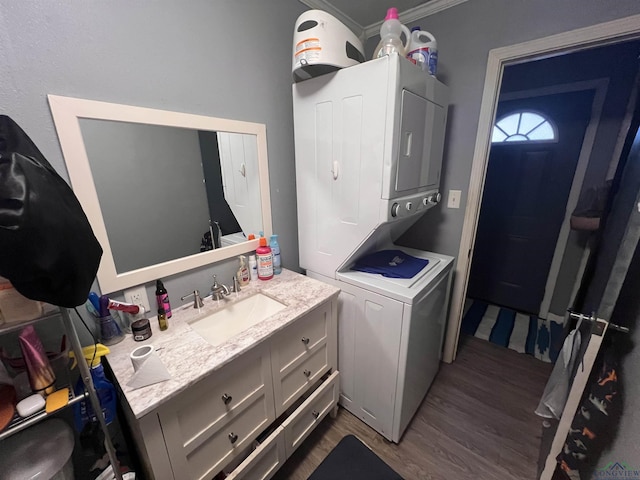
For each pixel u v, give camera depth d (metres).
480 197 1.81
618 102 2.16
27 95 0.84
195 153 1.28
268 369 1.17
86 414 0.93
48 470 0.85
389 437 1.58
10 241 0.57
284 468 1.46
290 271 1.75
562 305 2.74
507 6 1.48
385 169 1.21
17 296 0.72
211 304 1.35
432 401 1.87
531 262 2.85
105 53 0.96
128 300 1.15
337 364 1.70
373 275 1.54
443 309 1.82
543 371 2.12
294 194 1.81
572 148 2.44
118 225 1.08
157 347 1.02
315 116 1.40
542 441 1.51
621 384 0.93
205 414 0.97
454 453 1.52
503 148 2.79
